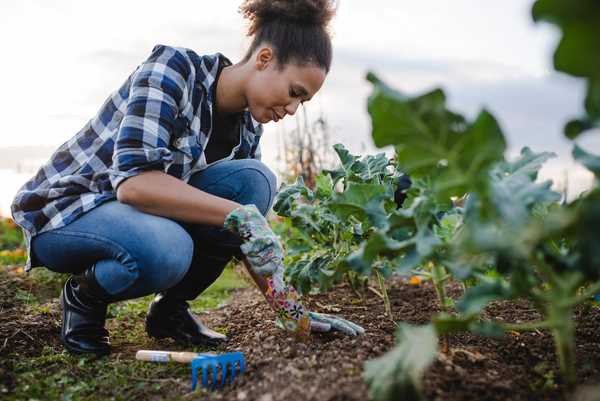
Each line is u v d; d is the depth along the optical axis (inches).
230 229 76.5
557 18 36.8
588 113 43.8
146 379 74.4
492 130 44.7
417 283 133.5
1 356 82.4
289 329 75.0
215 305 130.0
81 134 85.4
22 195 83.5
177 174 83.4
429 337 48.5
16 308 111.4
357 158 89.8
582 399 47.0
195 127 83.4
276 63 79.9
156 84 78.1
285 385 61.4
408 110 44.6
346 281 130.3
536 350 73.4
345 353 69.0
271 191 98.2
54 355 83.3
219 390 67.9
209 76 85.0
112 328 102.0
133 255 77.6
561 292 47.6
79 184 82.0
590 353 72.2
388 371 48.3
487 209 46.4
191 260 84.9
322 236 87.8
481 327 51.4
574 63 39.0
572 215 42.2
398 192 97.3
